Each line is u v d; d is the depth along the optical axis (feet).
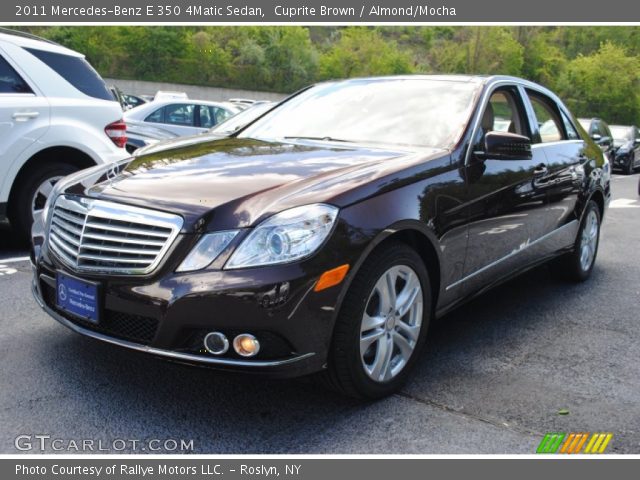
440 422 9.21
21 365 10.53
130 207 8.89
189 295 8.16
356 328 8.90
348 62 210.38
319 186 9.11
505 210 12.17
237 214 8.50
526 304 15.11
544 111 15.49
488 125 12.55
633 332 13.35
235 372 8.25
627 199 38.83
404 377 10.09
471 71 213.25
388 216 9.23
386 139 12.07
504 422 9.29
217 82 177.06
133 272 8.58
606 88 213.25
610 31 248.73
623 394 10.34
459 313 14.29
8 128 17.06
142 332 8.68
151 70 169.27
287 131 13.25
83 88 18.95
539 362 11.55
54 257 9.65
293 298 8.19
